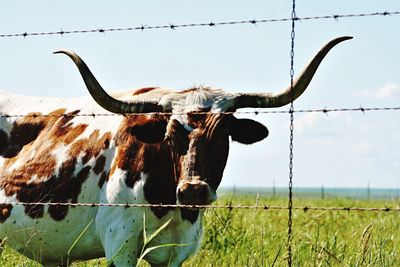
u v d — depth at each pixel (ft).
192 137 17.53
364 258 18.19
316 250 18.16
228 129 17.97
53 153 19.06
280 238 21.56
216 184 17.75
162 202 18.01
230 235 20.89
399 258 19.34
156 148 18.06
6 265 19.21
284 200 56.85
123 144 18.34
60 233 18.76
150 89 18.94
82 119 19.21
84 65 17.69
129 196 18.02
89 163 18.61
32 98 20.27
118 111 17.99
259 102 18.15
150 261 18.53
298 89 17.49
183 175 17.28
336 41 17.01
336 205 47.06
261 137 18.63
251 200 46.29
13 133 19.79
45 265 19.38
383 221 23.82
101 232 18.26
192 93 18.13
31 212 18.94
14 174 19.31
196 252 18.54
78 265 19.52
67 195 18.67
